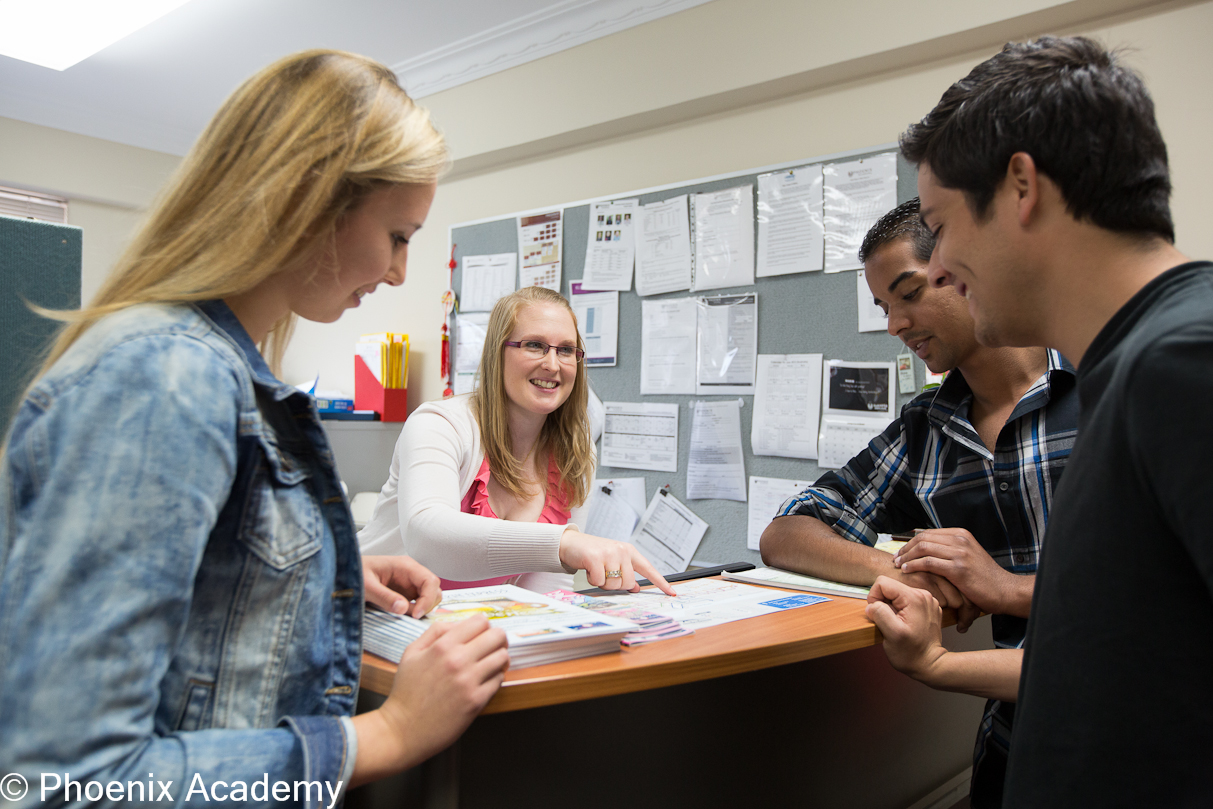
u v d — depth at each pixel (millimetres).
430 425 1258
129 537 433
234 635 531
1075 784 496
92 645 414
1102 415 492
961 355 1098
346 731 523
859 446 1981
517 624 690
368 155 581
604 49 2412
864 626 823
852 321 2012
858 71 2006
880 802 1187
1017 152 555
